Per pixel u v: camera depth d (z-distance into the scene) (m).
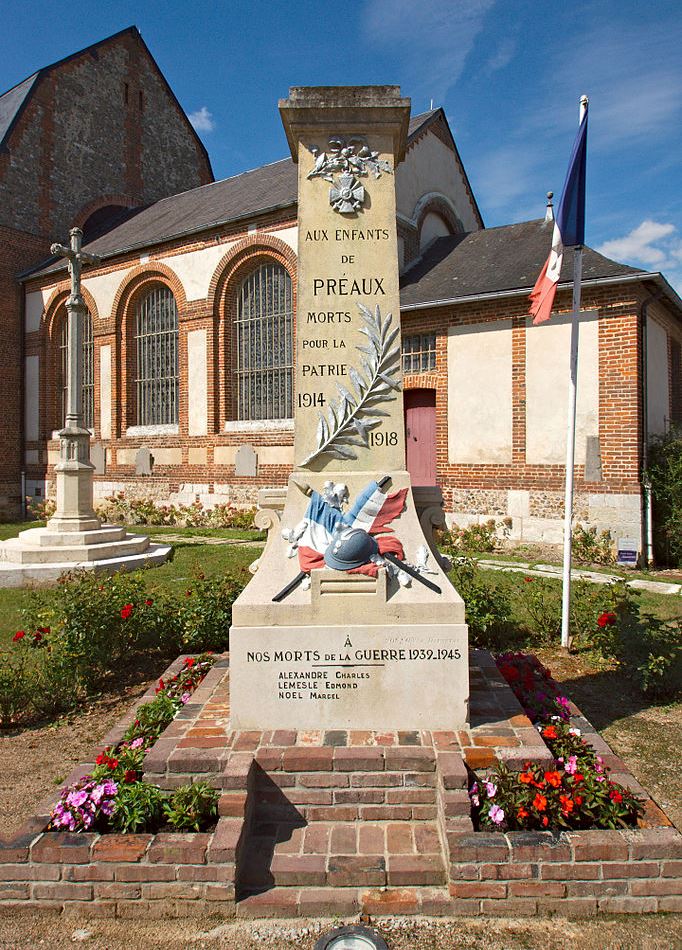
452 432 13.66
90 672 5.70
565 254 13.14
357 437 4.37
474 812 3.35
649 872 3.07
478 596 6.73
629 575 10.62
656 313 13.19
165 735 3.85
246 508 16.83
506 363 12.98
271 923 3.03
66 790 3.49
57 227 22.53
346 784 3.54
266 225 16.14
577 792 3.35
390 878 3.17
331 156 4.39
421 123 17.78
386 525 4.23
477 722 4.00
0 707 5.16
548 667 6.16
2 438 21.55
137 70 24.92
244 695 3.94
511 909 3.05
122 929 3.02
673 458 11.67
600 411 11.88
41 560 10.34
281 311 16.56
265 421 16.83
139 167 24.94
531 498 12.67
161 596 6.95
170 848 3.11
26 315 21.91
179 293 17.94
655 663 5.28
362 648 3.94
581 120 6.48
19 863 3.15
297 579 4.07
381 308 4.38
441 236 18.67
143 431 19.25
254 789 3.53
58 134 22.52
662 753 4.54
